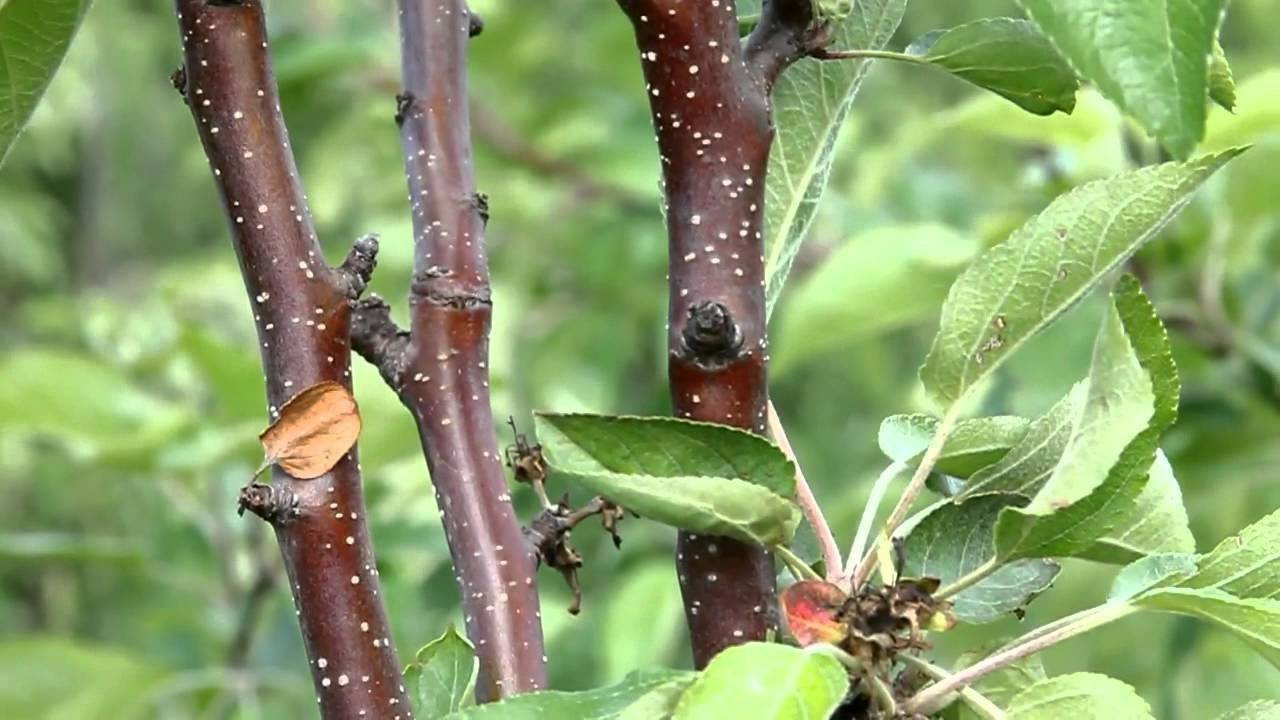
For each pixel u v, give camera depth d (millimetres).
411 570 1171
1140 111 419
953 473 520
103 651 982
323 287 494
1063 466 469
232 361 962
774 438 507
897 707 477
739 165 499
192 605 1109
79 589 2145
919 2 1904
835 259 938
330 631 486
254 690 1032
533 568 517
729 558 498
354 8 1373
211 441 980
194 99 494
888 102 1778
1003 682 512
